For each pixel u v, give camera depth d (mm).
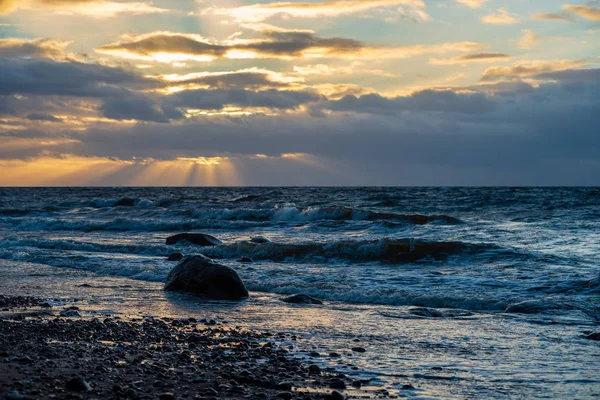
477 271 17031
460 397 6512
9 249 23953
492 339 9508
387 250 20328
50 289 14914
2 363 7047
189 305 12797
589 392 6715
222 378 6848
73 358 7516
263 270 17875
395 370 7625
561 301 12438
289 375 7227
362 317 11445
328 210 39781
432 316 11633
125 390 5902
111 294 14180
